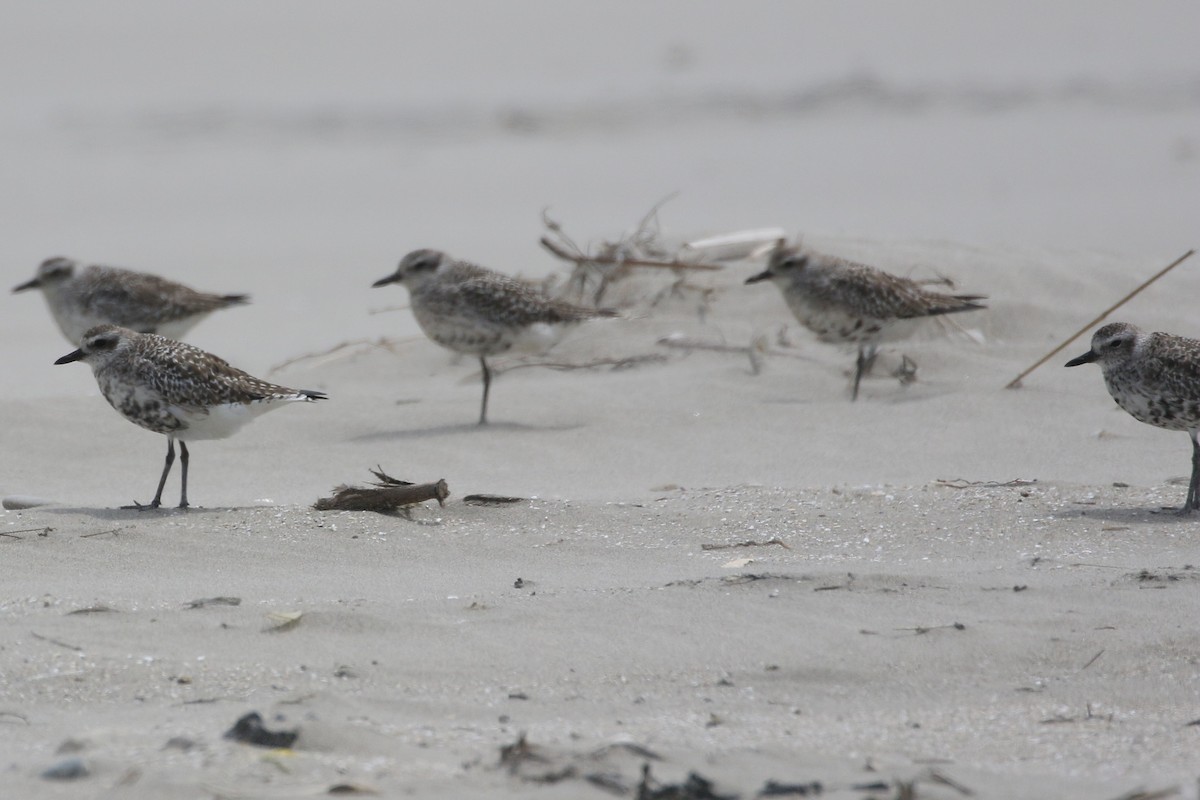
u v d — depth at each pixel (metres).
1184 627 7.97
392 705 6.91
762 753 6.25
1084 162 31.98
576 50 47.12
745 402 15.12
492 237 25.19
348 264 23.62
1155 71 42.91
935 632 7.95
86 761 5.82
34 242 25.62
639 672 7.46
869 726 6.77
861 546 9.96
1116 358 11.16
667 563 9.60
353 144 35.81
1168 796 5.66
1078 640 7.82
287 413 15.02
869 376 15.92
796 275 16.17
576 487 12.46
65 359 11.62
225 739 6.19
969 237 23.86
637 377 16.12
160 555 9.72
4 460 13.44
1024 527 10.28
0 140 36.00
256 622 8.14
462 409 15.20
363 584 9.05
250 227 26.75
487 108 39.41
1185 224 24.91
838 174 31.14
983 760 6.30
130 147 35.50
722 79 43.00
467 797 5.55
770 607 8.38
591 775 5.79
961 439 13.74
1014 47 46.66
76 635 7.87
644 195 29.17
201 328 19.70
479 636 7.93
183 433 11.55
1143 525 10.27
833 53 46.03
